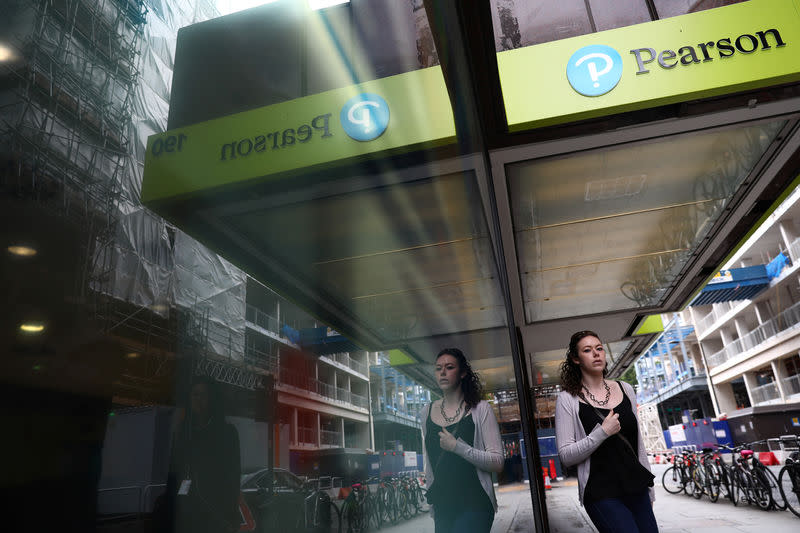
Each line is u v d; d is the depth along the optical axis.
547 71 3.16
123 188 9.25
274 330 12.16
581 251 5.61
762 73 2.91
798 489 5.72
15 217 2.69
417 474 3.18
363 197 3.97
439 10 1.91
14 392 2.55
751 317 26.55
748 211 4.63
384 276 5.81
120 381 7.00
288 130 3.54
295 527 4.45
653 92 3.00
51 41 8.08
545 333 8.69
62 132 7.98
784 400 22.20
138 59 10.50
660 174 4.09
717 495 7.96
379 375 7.57
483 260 5.50
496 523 1.50
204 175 3.60
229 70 4.14
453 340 7.19
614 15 3.66
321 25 4.20
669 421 41.56
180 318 9.69
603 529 1.86
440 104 3.30
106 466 3.91
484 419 1.63
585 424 2.02
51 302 2.80
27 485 2.46
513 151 3.43
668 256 5.79
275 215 4.23
